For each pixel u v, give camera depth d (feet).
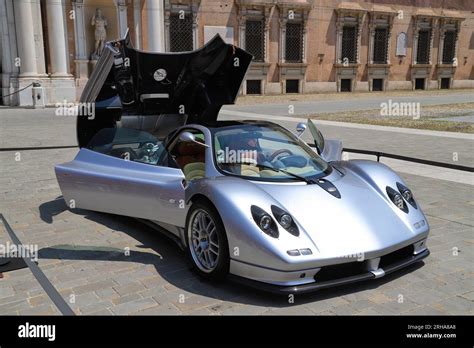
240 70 19.56
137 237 15.90
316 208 11.79
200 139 14.88
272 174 13.29
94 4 80.79
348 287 11.82
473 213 18.39
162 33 88.12
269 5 103.14
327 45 113.60
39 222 17.72
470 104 80.18
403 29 125.80
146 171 15.07
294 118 57.98
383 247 11.30
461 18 135.54
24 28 71.97
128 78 17.78
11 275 12.89
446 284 12.09
